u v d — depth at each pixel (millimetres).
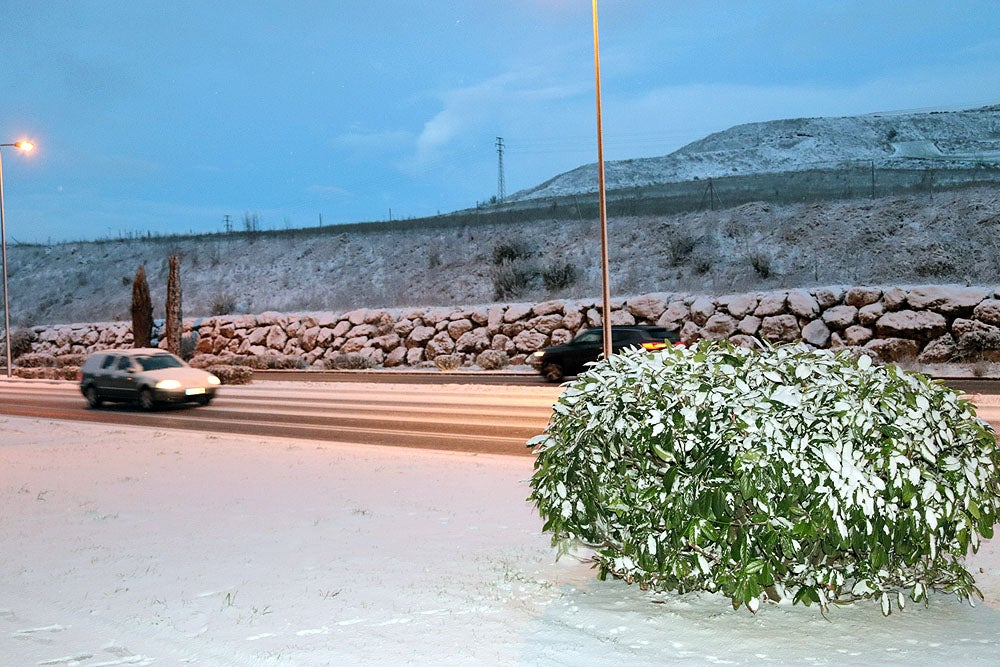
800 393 5270
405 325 40875
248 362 41656
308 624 5551
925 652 4867
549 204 66188
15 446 15117
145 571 6871
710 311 32406
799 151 106688
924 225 36969
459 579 6484
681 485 5281
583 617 5570
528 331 36562
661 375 5707
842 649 4941
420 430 17344
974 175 53188
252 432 17859
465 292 46000
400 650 5066
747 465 5043
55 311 64375
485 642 5168
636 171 108250
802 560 5180
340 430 17750
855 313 29828
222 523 8531
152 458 13211
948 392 5742
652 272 41031
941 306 28391
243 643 5242
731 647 5008
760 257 37906
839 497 4984
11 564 7184
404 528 8203
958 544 5543
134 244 70312
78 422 20422
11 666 4980
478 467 11836
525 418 18797
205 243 66062
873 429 5098
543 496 6152
